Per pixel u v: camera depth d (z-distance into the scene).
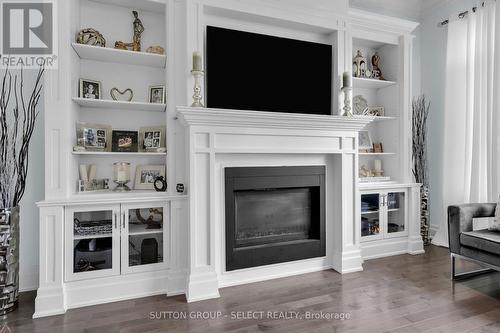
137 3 2.66
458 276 2.84
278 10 2.91
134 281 2.48
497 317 2.10
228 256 2.69
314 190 3.12
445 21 3.84
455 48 3.68
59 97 2.29
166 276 2.56
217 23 2.87
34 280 2.60
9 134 2.51
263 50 2.90
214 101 2.72
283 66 2.98
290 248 2.93
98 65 2.69
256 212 2.92
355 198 3.08
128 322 2.08
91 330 1.98
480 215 2.77
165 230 2.55
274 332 1.94
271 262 2.85
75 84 2.49
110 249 2.44
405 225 3.61
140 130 2.78
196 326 2.02
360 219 3.38
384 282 2.74
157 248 2.59
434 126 4.07
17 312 2.22
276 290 2.59
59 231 2.25
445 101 3.79
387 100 3.77
